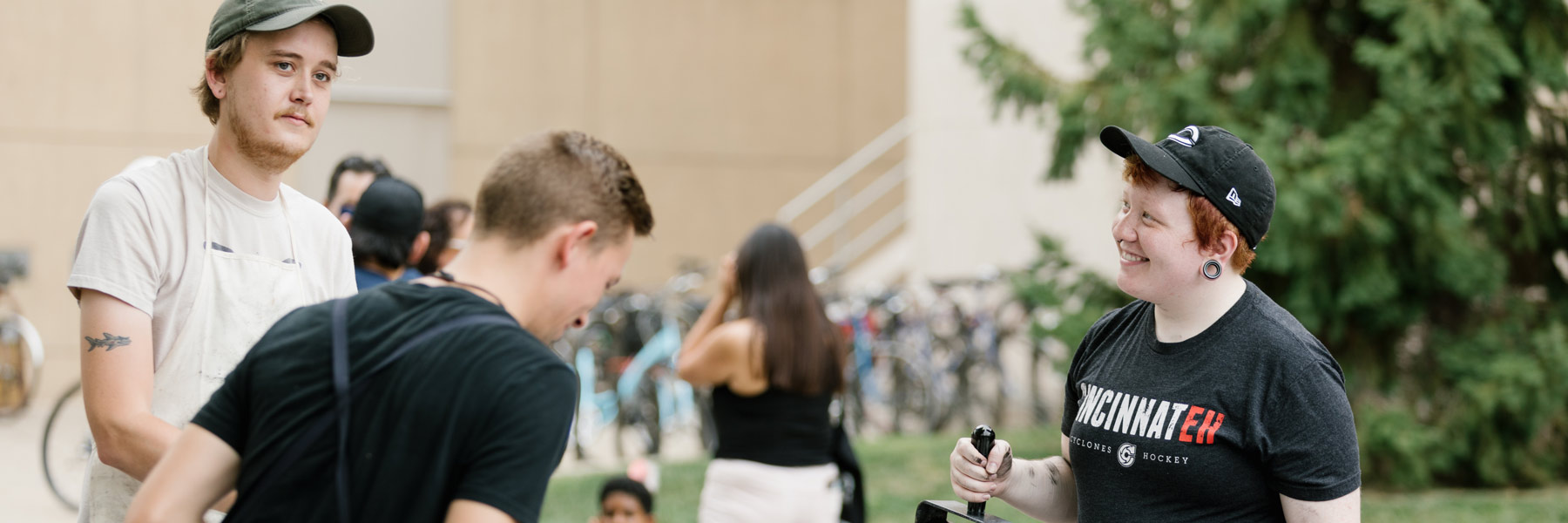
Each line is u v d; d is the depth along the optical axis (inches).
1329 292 245.1
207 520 76.4
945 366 360.5
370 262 138.1
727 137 510.9
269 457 59.3
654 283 499.8
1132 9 264.4
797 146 519.5
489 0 476.4
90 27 377.7
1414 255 245.8
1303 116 245.4
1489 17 222.4
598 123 493.4
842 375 155.6
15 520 234.8
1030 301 275.3
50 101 376.2
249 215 86.1
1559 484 258.1
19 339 340.8
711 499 154.7
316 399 59.8
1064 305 270.8
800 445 151.9
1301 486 72.3
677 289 361.7
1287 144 247.1
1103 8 271.6
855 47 528.1
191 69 385.7
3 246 374.9
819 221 521.7
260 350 62.4
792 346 149.0
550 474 60.1
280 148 83.8
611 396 324.5
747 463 151.3
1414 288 251.1
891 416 363.3
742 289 155.3
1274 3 238.5
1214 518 75.4
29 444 311.4
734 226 510.6
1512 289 267.7
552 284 64.6
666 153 503.2
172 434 75.2
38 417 349.4
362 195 137.3
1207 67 256.4
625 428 322.0
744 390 151.3
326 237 93.1
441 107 469.4
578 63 490.0
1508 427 250.4
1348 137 231.8
